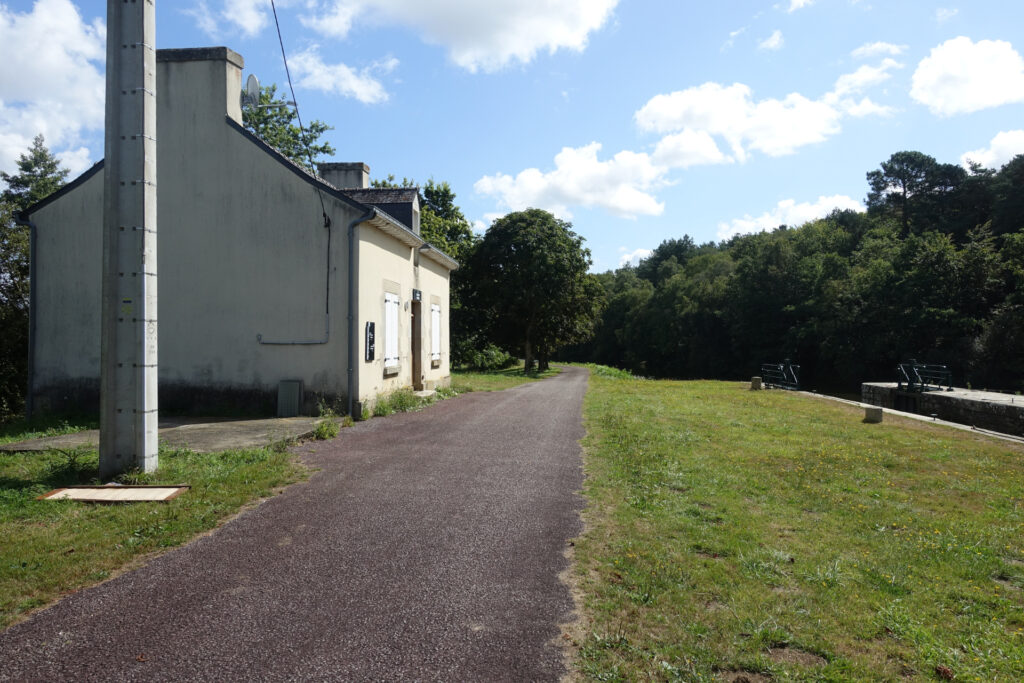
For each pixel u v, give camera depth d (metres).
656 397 17.94
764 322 51.09
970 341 32.72
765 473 7.78
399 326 14.16
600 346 84.12
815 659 3.30
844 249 53.16
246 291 11.74
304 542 4.87
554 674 3.05
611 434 10.03
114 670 3.01
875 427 12.45
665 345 64.38
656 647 3.32
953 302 35.53
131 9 6.60
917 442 10.57
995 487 7.40
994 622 3.80
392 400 13.01
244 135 11.74
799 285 50.16
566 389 20.38
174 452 7.75
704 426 11.81
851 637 3.52
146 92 6.66
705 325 59.50
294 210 11.62
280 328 11.64
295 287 11.61
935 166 50.22
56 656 3.13
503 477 7.02
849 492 7.07
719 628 3.56
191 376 11.82
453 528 5.24
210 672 3.00
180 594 3.89
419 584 4.10
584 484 6.78
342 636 3.39
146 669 3.02
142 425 6.59
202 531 5.09
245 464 7.29
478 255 37.72
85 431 10.05
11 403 17.61
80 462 7.12
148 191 6.68
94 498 5.81
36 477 6.58
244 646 3.26
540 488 6.57
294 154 32.56
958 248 41.41
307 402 11.54
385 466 7.51
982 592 4.26
